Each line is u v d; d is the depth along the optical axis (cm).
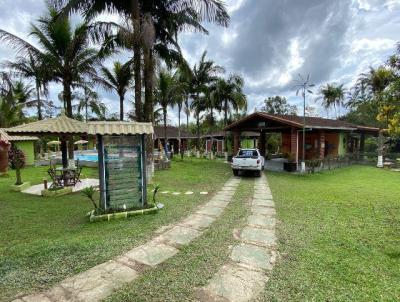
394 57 634
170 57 1461
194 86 2708
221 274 361
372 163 2203
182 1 1249
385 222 585
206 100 2764
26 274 362
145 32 1082
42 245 455
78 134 932
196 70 2655
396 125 627
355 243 463
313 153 2242
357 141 2972
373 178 1386
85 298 308
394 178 1388
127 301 302
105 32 1191
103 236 507
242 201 815
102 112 3228
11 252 434
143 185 704
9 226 578
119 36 1174
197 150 3050
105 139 651
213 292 319
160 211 689
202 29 1391
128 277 355
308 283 335
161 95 2361
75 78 1681
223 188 1055
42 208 735
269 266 382
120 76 2055
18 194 939
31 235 523
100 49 1430
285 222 590
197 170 1686
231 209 715
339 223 579
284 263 391
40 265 387
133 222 596
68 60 1558
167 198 852
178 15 1299
